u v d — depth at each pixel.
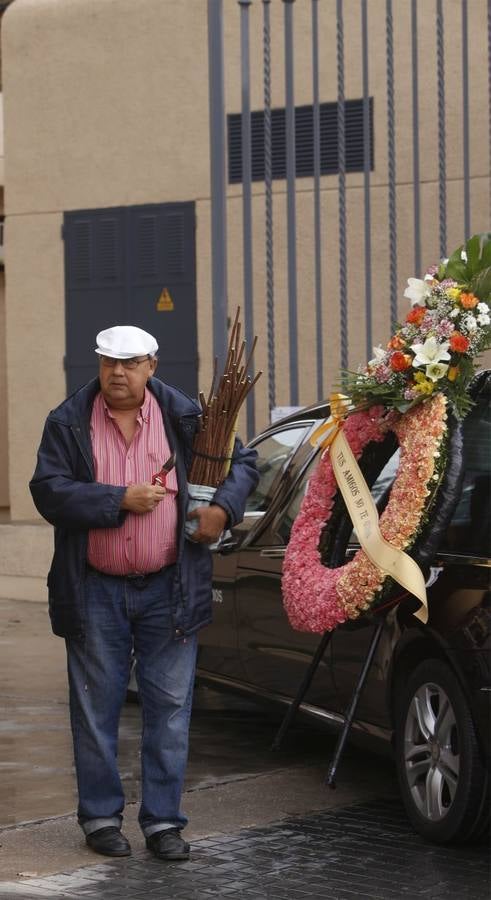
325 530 6.82
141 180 16.48
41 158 16.97
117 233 16.61
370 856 6.05
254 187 15.57
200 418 6.20
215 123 11.35
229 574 8.15
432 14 14.40
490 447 6.32
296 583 6.67
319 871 5.83
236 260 15.77
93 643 6.13
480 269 6.41
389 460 6.96
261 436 8.56
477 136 14.27
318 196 11.41
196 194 16.20
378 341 14.92
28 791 7.19
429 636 6.16
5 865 5.93
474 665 5.86
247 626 7.96
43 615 13.40
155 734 6.17
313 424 7.96
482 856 6.05
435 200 14.52
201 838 6.35
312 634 7.22
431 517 6.08
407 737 6.38
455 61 14.33
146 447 6.12
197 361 16.25
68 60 16.75
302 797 7.10
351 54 14.93
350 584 6.28
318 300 11.49
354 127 15.00
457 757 6.05
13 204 17.14
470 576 6.02
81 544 6.07
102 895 5.52
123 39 16.45
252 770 7.69
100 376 6.14
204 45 16.06
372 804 6.97
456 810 6.00
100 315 16.77
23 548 16.03
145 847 6.23
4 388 22.38
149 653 6.21
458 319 6.28
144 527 6.05
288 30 11.27
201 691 10.07
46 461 6.08
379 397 6.44
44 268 17.02
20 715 9.08
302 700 7.12
